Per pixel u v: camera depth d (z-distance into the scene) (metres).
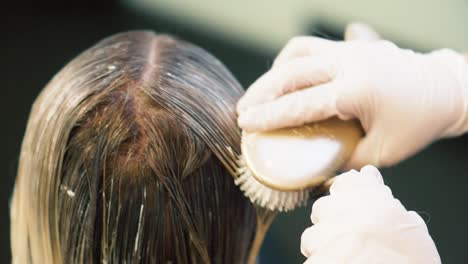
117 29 1.95
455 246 1.57
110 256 0.69
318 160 0.72
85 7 1.98
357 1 1.85
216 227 0.74
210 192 0.71
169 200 0.67
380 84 0.81
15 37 1.93
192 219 0.70
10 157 1.70
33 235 0.77
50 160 0.69
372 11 1.82
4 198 1.66
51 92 0.73
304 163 0.70
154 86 0.69
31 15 1.97
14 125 1.75
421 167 1.64
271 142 0.72
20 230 0.83
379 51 0.85
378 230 0.67
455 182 1.62
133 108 0.67
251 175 0.70
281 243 1.44
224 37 1.85
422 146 0.89
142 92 0.68
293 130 0.74
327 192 0.74
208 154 0.69
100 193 0.66
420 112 0.83
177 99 0.69
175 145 0.67
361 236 0.67
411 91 0.83
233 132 0.73
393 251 0.68
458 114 0.87
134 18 1.96
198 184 0.69
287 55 0.90
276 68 0.83
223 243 0.76
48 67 1.88
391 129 0.83
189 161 0.67
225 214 0.74
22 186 0.79
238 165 0.71
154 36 0.82
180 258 0.71
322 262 0.67
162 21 1.93
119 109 0.66
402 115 0.82
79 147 0.67
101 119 0.66
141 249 0.68
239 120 0.74
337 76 0.82
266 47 1.82
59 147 0.68
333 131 0.77
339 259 0.67
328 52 0.86
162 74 0.71
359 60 0.83
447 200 1.61
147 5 1.97
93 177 0.66
